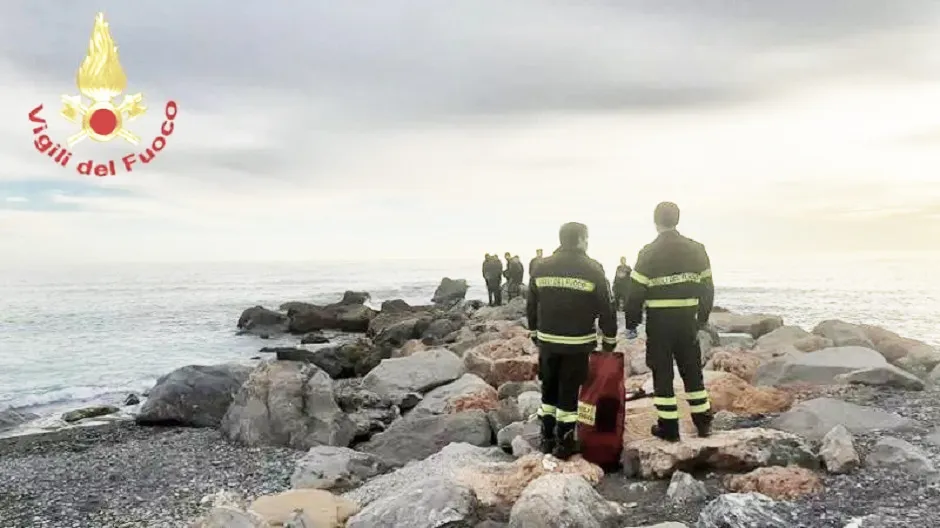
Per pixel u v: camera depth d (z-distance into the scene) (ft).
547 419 22.11
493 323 71.56
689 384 21.35
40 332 92.02
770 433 20.71
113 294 182.19
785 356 34.30
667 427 21.04
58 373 59.77
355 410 36.04
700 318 21.20
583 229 21.53
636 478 20.56
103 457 30.37
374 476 24.80
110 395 49.78
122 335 89.10
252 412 32.48
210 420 37.37
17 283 246.27
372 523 17.51
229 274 348.59
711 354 39.27
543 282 21.40
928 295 146.10
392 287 212.43
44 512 22.76
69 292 191.21
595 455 21.34
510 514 17.57
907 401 27.55
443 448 25.85
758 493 17.58
